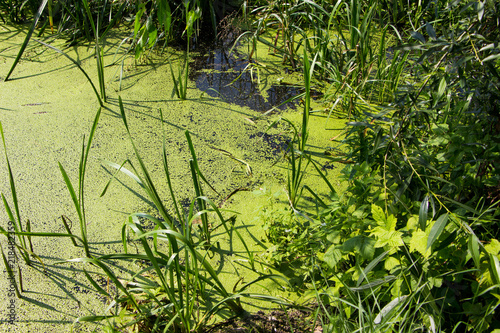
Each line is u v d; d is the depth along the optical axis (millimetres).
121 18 3074
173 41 2955
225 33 3074
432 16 2787
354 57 2344
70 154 1969
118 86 2473
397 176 1288
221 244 1620
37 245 1574
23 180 1817
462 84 1177
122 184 1849
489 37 1196
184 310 1377
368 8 2549
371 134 1621
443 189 1354
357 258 1284
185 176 1906
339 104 2412
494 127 1340
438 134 1444
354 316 1337
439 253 1142
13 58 2639
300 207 1771
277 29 3023
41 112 2205
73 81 2471
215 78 2623
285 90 2553
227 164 1981
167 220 1419
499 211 1199
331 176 1935
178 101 2385
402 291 1211
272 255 1528
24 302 1385
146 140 2086
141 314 1293
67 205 1732
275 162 2010
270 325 1363
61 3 2826
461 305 1268
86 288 1445
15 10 3027
